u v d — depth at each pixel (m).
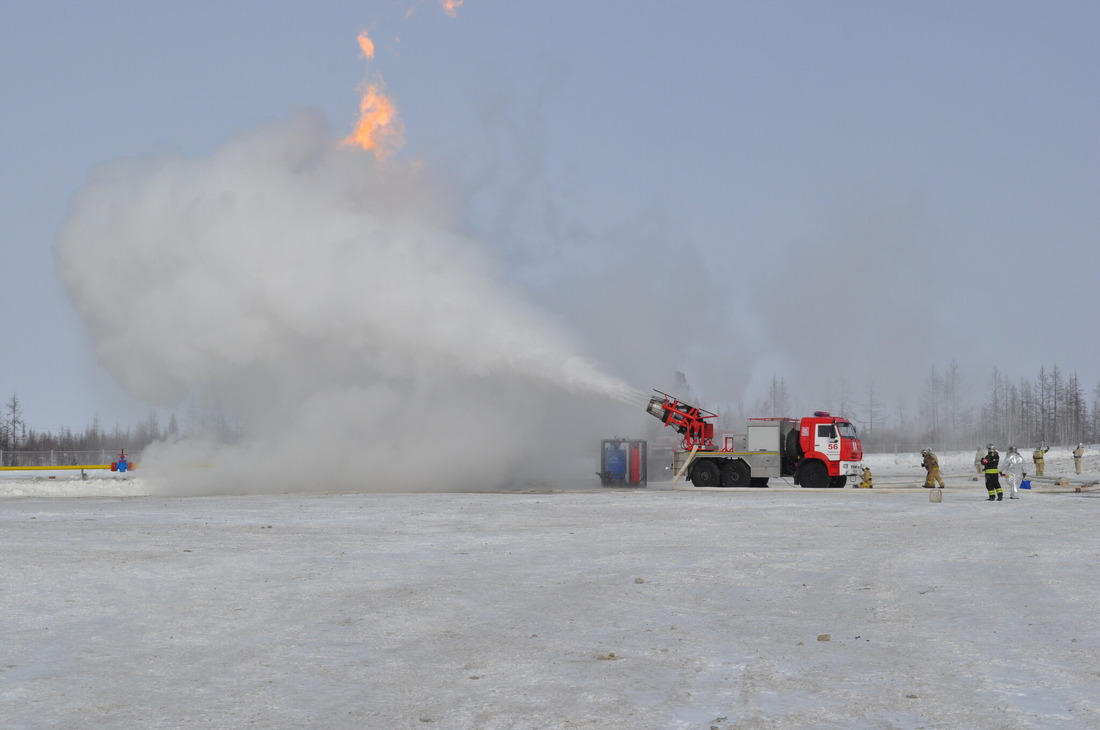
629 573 16.48
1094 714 8.16
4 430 124.38
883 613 12.87
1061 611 12.91
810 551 19.45
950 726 7.87
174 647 10.91
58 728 7.91
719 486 43.34
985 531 23.41
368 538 21.89
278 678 9.53
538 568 17.08
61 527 24.28
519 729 7.84
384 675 9.63
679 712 8.30
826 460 42.28
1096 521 26.14
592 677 9.52
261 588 14.85
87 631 11.75
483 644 11.04
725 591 14.65
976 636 11.39
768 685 9.20
